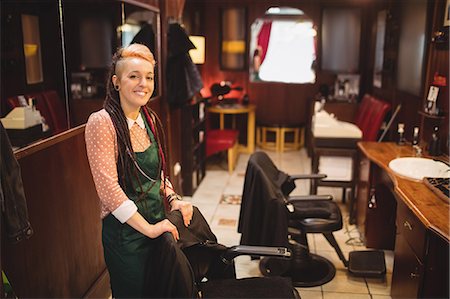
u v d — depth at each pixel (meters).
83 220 2.47
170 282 1.55
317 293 2.81
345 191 4.37
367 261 3.06
